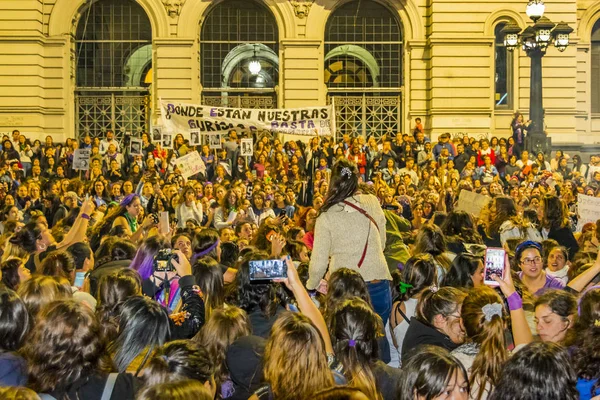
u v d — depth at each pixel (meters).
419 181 26.97
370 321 5.90
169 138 25.88
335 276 7.32
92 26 33.03
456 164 27.67
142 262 8.42
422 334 6.95
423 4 33.12
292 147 27.48
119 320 6.42
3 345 5.78
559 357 4.85
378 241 8.59
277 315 7.26
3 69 31.77
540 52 25.34
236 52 33.34
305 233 13.71
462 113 32.38
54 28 32.38
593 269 8.19
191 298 7.62
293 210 19.53
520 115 28.73
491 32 32.44
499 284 6.55
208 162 26.30
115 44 33.03
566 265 10.16
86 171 26.33
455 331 6.89
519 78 33.00
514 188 22.28
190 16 32.66
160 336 6.26
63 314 5.26
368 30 33.41
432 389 4.94
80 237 11.18
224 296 8.17
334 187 8.52
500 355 6.00
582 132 36.44
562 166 27.66
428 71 33.03
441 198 17.70
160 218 11.23
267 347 5.46
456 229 11.07
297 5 32.81
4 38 31.70
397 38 33.50
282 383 5.32
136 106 33.16
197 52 32.84
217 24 33.16
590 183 27.61
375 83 33.50
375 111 33.50
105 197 20.67
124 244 9.59
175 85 32.59
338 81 33.53
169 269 8.29
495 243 11.99
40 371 5.18
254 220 17.47
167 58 32.50
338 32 33.44
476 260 8.56
